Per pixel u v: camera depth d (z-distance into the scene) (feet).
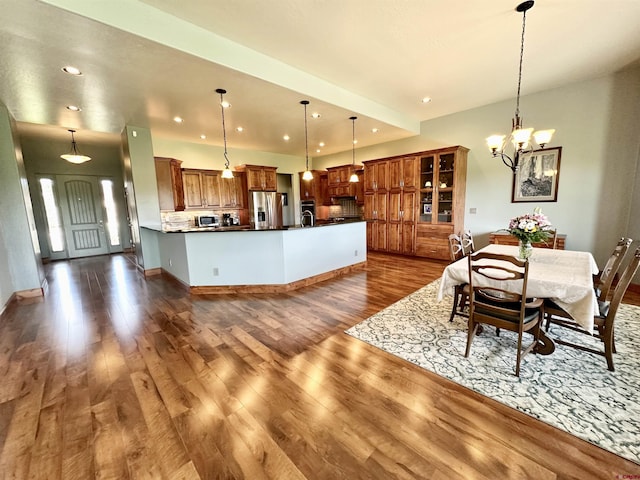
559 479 4.13
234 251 13.03
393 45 9.91
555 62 11.46
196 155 21.68
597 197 13.58
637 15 8.52
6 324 10.04
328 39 9.46
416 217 19.22
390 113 16.89
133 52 8.39
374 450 4.71
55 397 6.14
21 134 18.93
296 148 24.59
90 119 14.29
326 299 11.87
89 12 6.80
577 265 8.11
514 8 8.13
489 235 17.30
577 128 13.80
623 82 12.51
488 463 4.42
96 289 14.10
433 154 17.94
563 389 6.03
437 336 8.46
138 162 16.06
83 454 4.72
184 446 4.85
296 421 5.36
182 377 6.75
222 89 11.21
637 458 4.42
